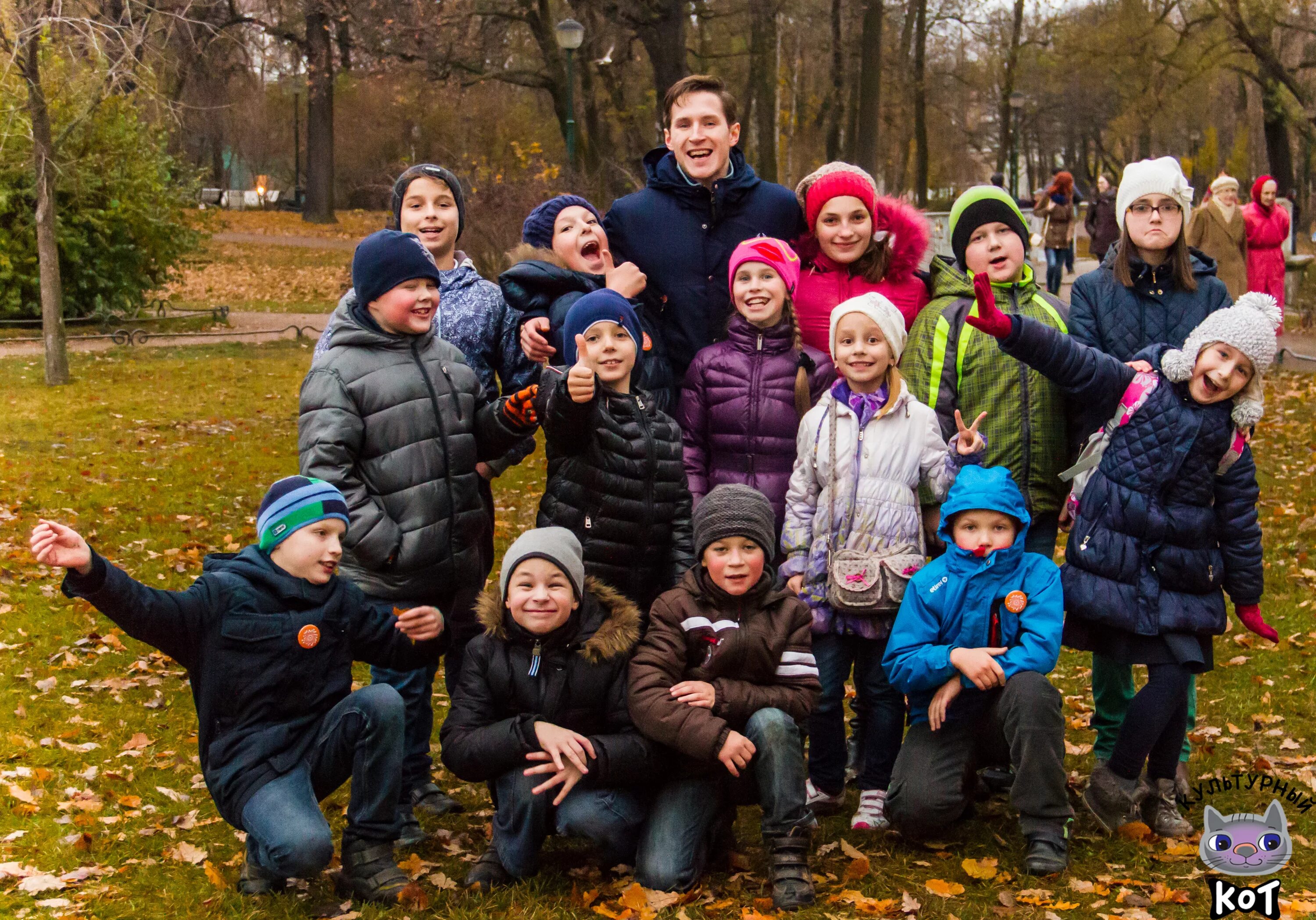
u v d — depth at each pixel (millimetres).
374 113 42500
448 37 27359
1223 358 3857
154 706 5242
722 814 3766
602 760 3584
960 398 4410
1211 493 3982
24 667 5633
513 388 4594
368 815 3531
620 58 28312
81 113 16766
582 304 3982
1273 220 13086
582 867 3773
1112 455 4031
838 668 4152
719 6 32844
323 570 3578
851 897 3508
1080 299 4535
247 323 21172
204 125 42375
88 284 19125
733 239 4738
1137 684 5703
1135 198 4367
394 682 4188
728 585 3693
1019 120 48875
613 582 4039
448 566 4020
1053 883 3629
